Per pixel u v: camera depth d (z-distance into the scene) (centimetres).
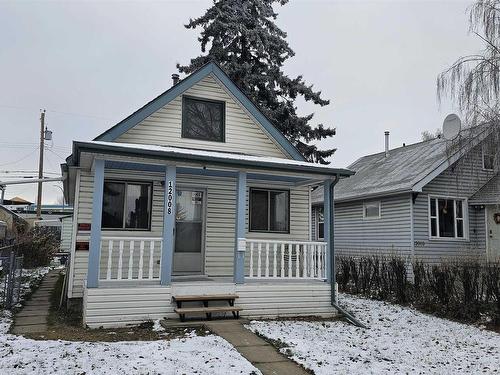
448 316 941
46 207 4344
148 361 521
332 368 538
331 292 909
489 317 887
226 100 1126
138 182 966
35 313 852
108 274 768
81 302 888
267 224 1112
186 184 1019
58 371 476
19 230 1941
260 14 2064
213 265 1030
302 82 2102
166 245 787
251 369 511
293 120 2031
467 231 1505
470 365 589
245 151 1128
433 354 641
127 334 677
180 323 729
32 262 1731
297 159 1168
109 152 741
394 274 1153
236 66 1922
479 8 1114
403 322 884
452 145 1252
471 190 1523
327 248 931
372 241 1619
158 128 1038
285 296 868
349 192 1761
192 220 1027
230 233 1060
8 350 546
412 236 1426
